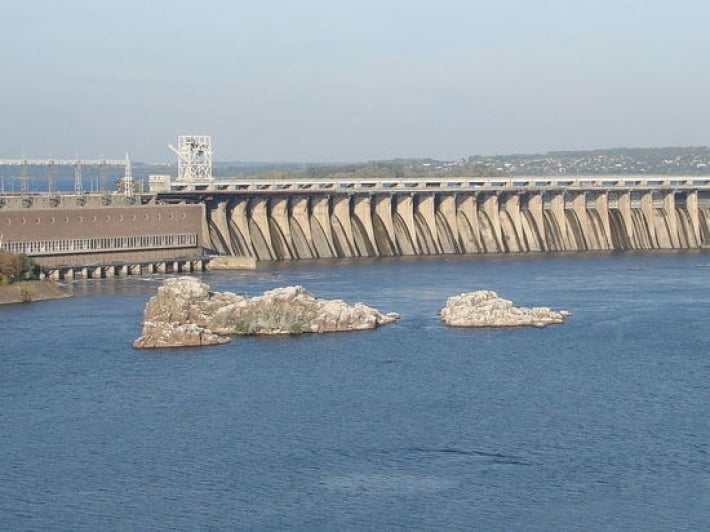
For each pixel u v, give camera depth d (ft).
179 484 516.32
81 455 553.23
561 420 608.19
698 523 473.67
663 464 539.70
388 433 585.22
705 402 643.86
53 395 655.76
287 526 472.03
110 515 483.10
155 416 614.75
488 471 531.09
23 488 512.63
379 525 473.26
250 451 558.15
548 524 473.67
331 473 529.04
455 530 468.75
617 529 468.75
